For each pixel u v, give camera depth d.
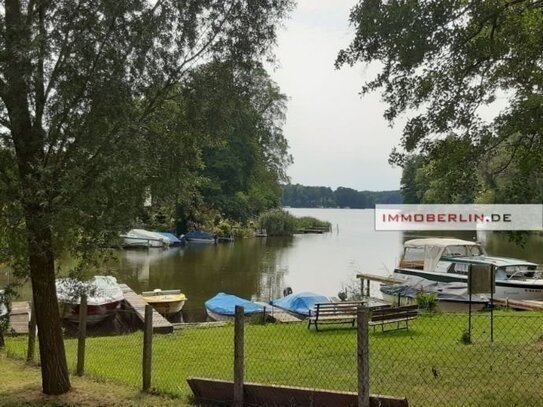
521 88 7.43
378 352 10.31
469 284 10.63
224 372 9.27
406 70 7.50
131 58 6.84
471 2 6.97
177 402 6.91
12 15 6.31
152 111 7.23
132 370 9.54
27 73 6.16
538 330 11.79
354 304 14.80
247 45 7.35
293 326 14.91
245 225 66.94
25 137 6.64
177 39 7.14
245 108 7.81
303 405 5.84
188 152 7.58
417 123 7.83
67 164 6.59
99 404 7.09
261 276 32.16
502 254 38.72
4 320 7.80
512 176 8.09
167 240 51.03
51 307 7.69
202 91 7.29
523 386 7.18
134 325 19.03
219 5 7.32
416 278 22.12
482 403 6.59
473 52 7.14
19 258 7.34
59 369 7.70
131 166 6.38
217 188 64.50
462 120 7.63
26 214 6.40
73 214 6.38
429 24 6.90
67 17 6.46
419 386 7.50
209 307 20.14
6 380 8.66
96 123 6.49
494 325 12.98
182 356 11.01
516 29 6.97
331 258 41.75
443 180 8.19
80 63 6.47
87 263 7.65
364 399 5.30
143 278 31.19
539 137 7.23
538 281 20.19
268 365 9.57
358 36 7.37
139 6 6.71
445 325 13.54
